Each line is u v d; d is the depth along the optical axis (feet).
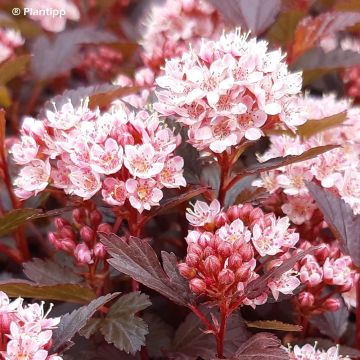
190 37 1.59
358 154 1.44
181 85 1.23
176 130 1.34
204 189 1.25
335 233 1.27
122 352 1.29
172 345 1.29
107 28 1.94
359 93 1.68
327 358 1.25
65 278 1.30
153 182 1.22
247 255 1.19
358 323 1.33
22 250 1.45
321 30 1.58
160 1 1.92
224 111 1.21
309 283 1.26
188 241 1.21
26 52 1.88
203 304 1.20
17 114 1.77
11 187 1.40
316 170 1.31
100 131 1.24
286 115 1.26
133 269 1.19
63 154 1.26
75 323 1.18
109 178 1.22
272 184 1.34
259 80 1.21
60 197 1.40
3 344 1.16
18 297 1.23
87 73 1.83
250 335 1.26
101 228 1.28
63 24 1.86
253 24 1.54
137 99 1.43
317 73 1.61
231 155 1.27
